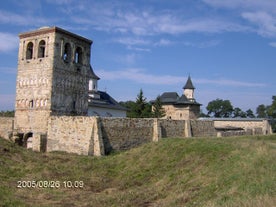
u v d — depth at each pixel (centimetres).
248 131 6222
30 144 4672
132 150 3247
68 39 4831
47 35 4631
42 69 4628
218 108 15400
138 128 3950
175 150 2894
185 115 8519
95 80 7062
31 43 4866
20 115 4778
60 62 4678
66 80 4781
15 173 2539
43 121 4519
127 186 2373
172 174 2428
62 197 2041
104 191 2238
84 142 3641
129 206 1855
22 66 4834
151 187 2270
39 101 4603
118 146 3688
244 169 2042
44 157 3294
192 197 1845
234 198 1527
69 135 3853
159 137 4106
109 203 1923
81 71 5084
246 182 1794
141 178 2534
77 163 3047
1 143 3403
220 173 2138
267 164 2041
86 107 5184
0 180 2277
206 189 1928
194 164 2506
